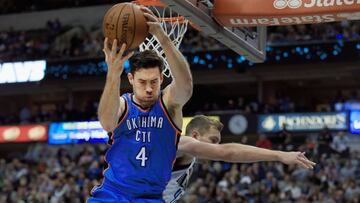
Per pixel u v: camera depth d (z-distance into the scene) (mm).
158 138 4719
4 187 23016
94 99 33781
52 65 30781
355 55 26391
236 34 6832
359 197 17938
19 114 32156
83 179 22484
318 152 21375
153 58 4582
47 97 35188
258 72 29109
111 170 4754
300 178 19641
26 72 31203
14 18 35812
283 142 22984
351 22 27266
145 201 4727
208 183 20281
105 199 4703
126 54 4762
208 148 5188
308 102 32969
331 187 18547
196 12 6043
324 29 27406
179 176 5605
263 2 6172
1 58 32156
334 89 32312
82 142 28516
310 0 6023
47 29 33312
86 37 32438
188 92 4664
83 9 34281
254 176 20453
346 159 20812
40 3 35750
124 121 4719
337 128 25234
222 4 6289
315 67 28172
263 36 7457
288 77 29734
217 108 28656
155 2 6730
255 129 26203
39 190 22250
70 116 29359
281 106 27438
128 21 4727
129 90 12531
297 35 27625
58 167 25047
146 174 4707
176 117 4762
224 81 30469
